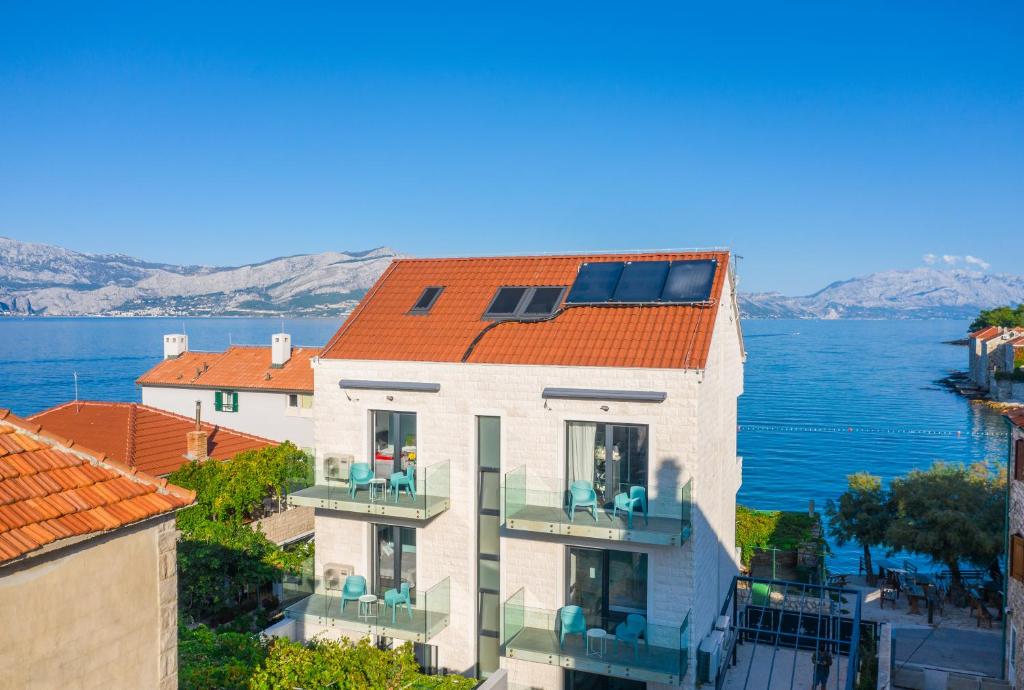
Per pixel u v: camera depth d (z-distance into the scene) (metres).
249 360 49.28
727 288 24.97
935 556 33.22
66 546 9.23
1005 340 134.12
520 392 22.16
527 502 21.84
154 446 34.97
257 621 25.58
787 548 33.50
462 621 23.28
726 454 25.92
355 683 16.94
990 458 83.62
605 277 24.73
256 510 31.11
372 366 23.97
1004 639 23.86
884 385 156.25
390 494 23.45
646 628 19.91
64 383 149.38
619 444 21.52
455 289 26.30
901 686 23.92
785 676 23.05
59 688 9.27
